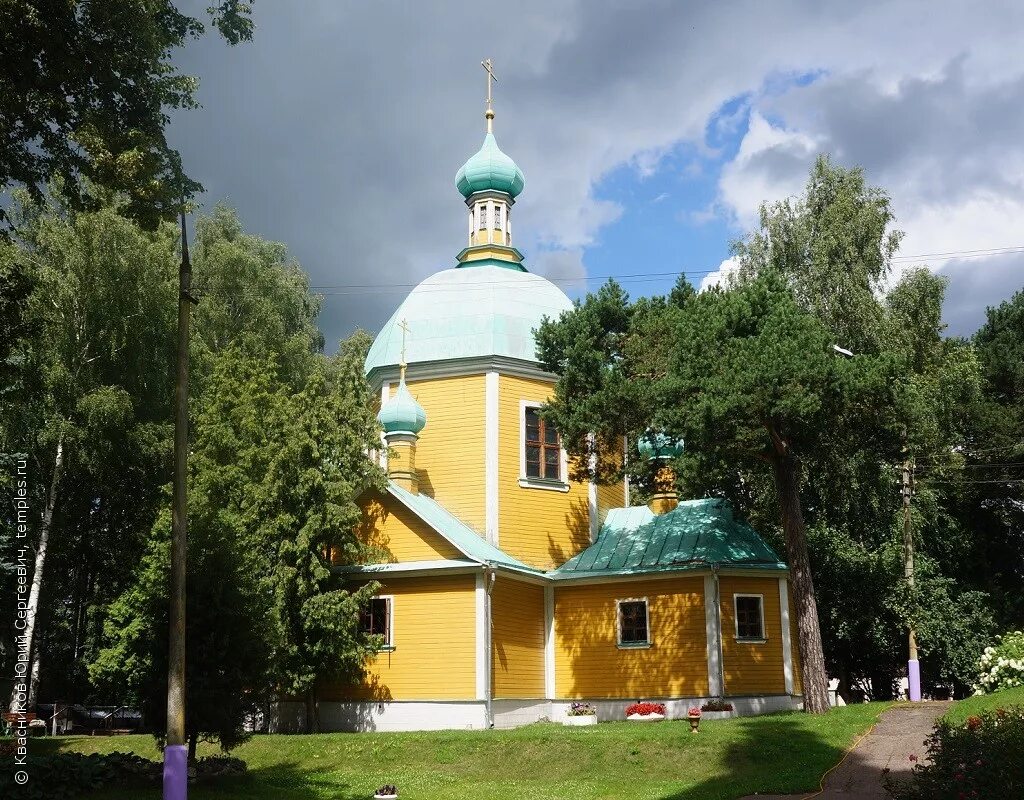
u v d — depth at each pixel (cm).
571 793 1822
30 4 1544
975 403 4225
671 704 2758
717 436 2309
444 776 2055
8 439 3106
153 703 1831
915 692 3206
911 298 3775
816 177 3819
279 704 2788
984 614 3531
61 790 1608
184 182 1728
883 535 3553
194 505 2181
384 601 2784
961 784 1170
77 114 1659
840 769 1781
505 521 3048
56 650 3809
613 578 2920
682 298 2786
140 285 3297
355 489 2789
